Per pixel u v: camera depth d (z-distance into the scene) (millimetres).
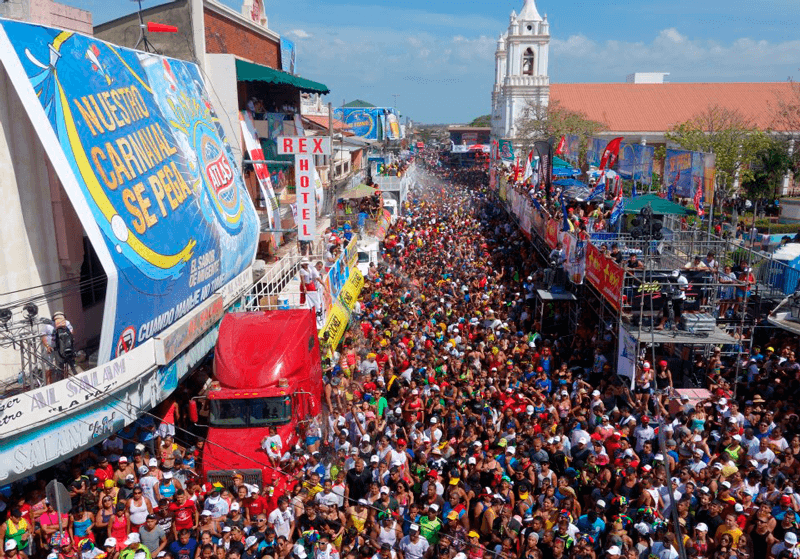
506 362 17688
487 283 26578
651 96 86562
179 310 14211
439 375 16922
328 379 16984
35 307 11023
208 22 23297
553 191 31078
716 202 41531
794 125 62719
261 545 9805
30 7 14617
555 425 13406
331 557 9688
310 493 11195
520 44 86125
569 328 22375
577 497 11719
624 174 29562
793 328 16656
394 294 24891
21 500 10664
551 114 71375
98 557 9945
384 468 11586
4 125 11789
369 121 62812
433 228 40688
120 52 15406
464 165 113812
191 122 18203
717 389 14328
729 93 86062
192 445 14602
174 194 15117
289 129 31594
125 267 11797
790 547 9352
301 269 18312
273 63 31781
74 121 11977
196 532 10656
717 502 10250
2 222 11766
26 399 9695
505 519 10062
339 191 40031
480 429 13227
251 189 26281
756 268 22109
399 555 10078
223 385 13445
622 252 18953
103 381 11086
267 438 12391
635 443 13242
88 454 12227
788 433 13188
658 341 15469
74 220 13477
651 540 9742
